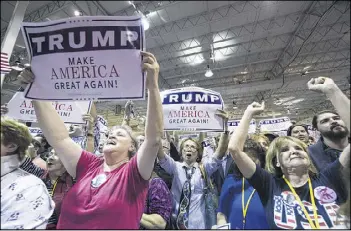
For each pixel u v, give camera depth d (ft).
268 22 14.14
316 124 3.70
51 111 3.67
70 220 3.16
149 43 16.17
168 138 6.89
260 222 3.43
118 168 3.56
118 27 2.90
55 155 4.87
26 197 2.81
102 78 2.96
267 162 3.82
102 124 7.63
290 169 3.41
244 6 12.51
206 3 12.31
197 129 5.49
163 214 4.10
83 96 2.99
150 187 4.35
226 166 4.88
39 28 3.03
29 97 3.10
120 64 2.92
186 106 5.62
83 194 3.28
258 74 20.61
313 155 3.48
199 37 16.15
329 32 12.64
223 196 4.19
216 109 5.56
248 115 3.76
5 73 2.93
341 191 2.99
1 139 2.93
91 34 2.94
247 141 4.92
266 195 3.40
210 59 19.03
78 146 3.91
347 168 2.87
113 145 3.81
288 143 3.55
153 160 3.28
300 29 13.60
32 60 3.09
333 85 2.95
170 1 11.68
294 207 3.08
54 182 4.82
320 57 12.65
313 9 11.87
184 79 20.95
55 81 3.05
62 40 3.00
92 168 3.70
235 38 16.34
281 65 16.97
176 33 15.17
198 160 5.97
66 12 10.56
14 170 3.06
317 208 2.98
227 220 3.92
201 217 4.68
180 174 5.31
